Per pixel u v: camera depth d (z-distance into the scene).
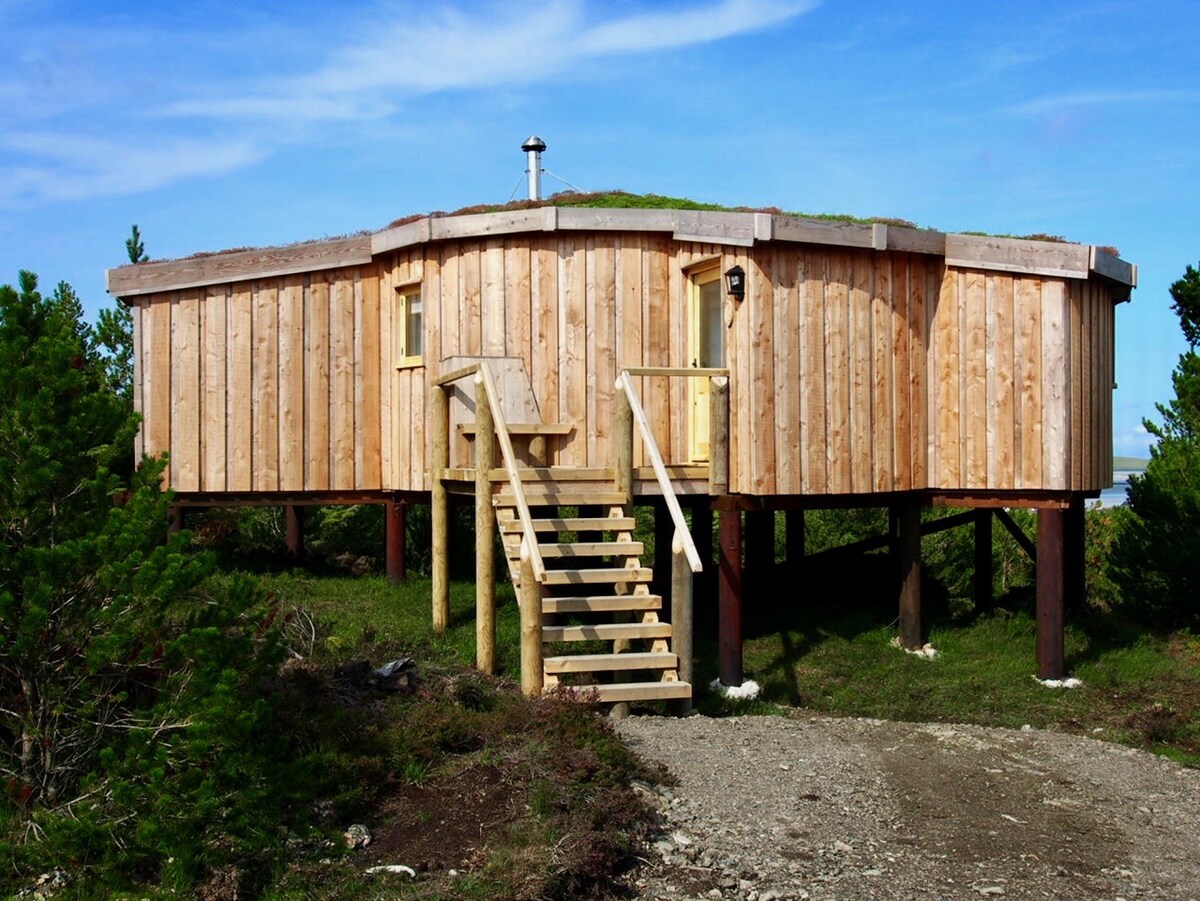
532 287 10.85
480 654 9.28
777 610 12.67
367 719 7.35
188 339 12.24
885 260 10.62
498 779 6.61
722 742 7.86
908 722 9.25
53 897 5.25
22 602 5.88
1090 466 11.23
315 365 12.10
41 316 6.49
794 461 9.98
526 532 8.35
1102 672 11.28
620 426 9.76
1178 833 6.71
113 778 5.45
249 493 12.35
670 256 10.91
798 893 5.59
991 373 10.85
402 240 11.38
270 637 6.40
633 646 10.07
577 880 5.56
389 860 5.78
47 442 5.89
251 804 5.70
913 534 11.51
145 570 5.58
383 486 12.06
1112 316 11.96
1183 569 13.05
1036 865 6.03
